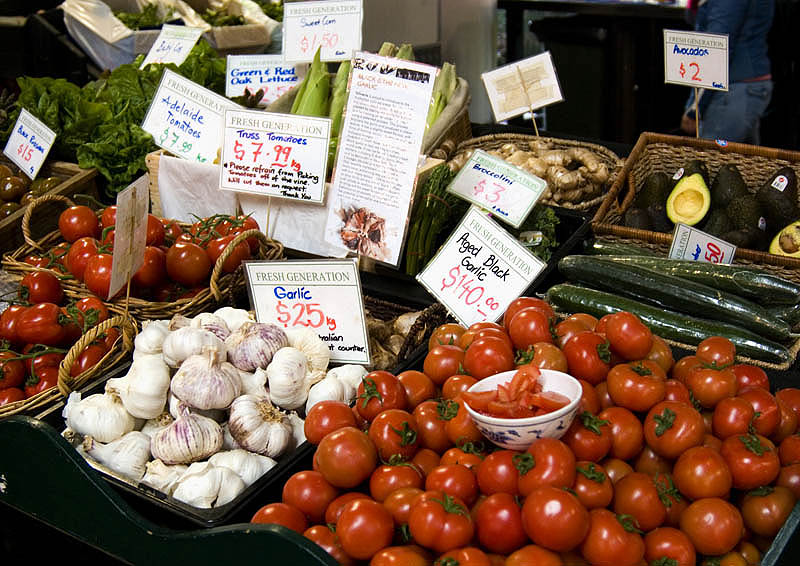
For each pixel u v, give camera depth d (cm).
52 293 243
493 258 223
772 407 164
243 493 171
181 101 318
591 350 169
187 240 255
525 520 136
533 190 264
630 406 161
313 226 283
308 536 149
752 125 500
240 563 145
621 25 625
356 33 335
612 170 342
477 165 273
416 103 244
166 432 184
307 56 346
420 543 139
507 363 174
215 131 311
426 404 173
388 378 178
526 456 143
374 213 255
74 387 213
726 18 461
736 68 480
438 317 230
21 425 171
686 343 224
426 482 153
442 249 230
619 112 652
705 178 322
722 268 245
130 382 195
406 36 521
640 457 162
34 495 180
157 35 480
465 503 149
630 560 135
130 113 366
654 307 233
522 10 690
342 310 218
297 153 271
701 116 507
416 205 272
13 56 497
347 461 155
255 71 391
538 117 694
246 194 293
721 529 142
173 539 153
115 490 178
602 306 232
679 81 335
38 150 352
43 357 224
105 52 481
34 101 371
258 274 223
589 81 659
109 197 361
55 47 491
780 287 235
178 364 201
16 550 192
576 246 278
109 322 214
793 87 571
